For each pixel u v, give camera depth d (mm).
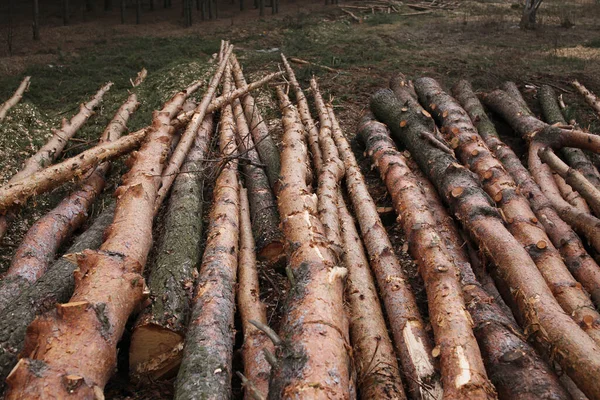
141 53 15727
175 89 10789
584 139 7215
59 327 3266
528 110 9188
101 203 6781
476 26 19453
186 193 5965
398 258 5574
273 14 23766
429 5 25188
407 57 14047
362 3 26109
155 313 3930
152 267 4730
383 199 6867
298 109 9844
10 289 4613
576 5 24266
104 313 3477
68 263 4582
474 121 8711
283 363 3193
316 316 3494
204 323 3834
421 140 7172
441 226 5566
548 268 4699
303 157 6609
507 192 5785
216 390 3324
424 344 3914
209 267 4480
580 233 5633
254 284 4625
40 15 22859
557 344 3643
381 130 8000
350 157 7312
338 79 11938
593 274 4840
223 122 8422
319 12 23609
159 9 25312
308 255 4234
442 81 11594
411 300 4445
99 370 3213
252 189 6473
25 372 2908
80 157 6594
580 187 5902
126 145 7328
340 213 5801
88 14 23516
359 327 4094
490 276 4969
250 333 4000
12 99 10156
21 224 6141
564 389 3449
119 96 11328
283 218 5117
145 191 5297
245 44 17422
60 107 11000
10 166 7398
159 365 3893
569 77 11758
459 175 5973
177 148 7004
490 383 3387
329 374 3064
